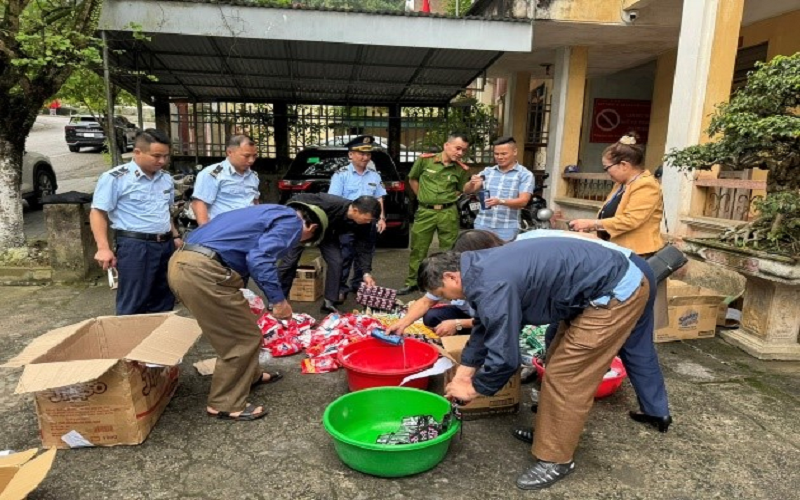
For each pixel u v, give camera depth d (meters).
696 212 5.12
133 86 8.31
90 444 2.49
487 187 4.46
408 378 2.73
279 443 2.57
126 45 6.31
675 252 2.76
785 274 3.33
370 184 4.95
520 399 3.00
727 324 4.32
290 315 2.76
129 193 3.32
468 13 9.23
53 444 2.47
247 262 2.62
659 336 3.93
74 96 6.88
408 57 6.89
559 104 8.02
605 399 3.05
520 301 2.05
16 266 5.32
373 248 4.92
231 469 2.36
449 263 2.17
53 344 2.54
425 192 4.82
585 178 7.38
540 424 2.29
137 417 2.50
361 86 8.62
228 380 2.72
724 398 3.06
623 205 3.36
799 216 3.59
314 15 5.46
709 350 3.79
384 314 4.15
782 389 3.18
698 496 2.22
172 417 2.79
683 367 3.49
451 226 4.85
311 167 6.67
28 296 4.87
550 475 2.27
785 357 3.61
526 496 2.21
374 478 2.31
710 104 4.90
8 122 5.54
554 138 8.19
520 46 5.83
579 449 2.54
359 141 4.91
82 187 11.98
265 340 3.67
